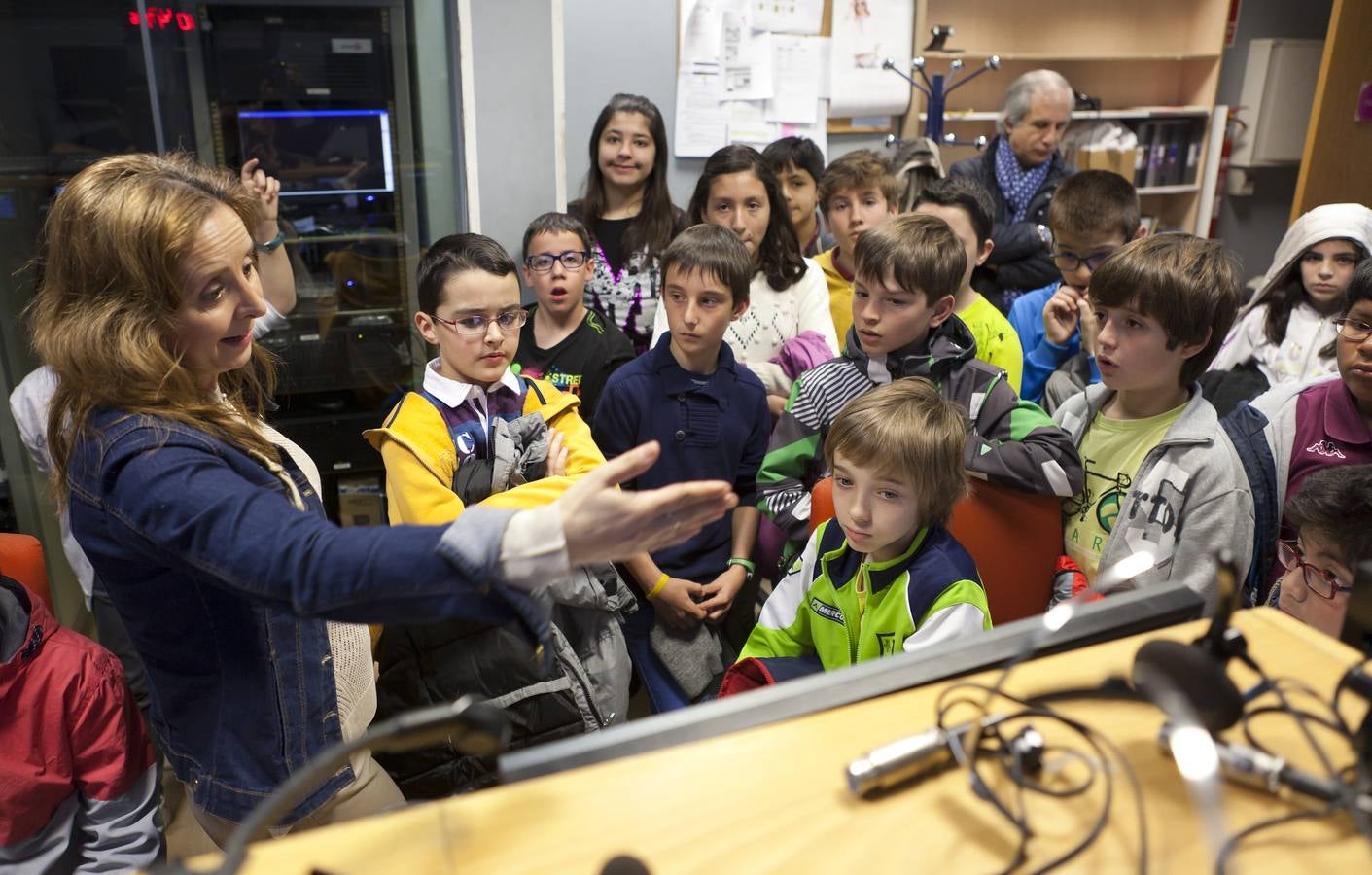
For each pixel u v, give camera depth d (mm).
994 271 2920
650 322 2658
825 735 544
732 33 3459
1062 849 459
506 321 1656
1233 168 4688
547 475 1592
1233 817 472
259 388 1251
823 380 1727
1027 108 3176
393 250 2502
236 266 941
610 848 463
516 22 2404
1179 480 1366
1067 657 617
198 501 793
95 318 876
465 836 470
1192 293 1298
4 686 1354
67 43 2098
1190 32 4395
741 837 469
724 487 711
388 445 1571
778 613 1394
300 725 1051
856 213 2471
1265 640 622
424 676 1364
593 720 1417
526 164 2551
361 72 2332
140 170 921
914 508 1180
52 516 2342
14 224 2164
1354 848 450
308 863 450
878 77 3758
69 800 1440
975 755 521
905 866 452
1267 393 1705
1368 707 518
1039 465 1373
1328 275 2066
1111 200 2125
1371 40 3209
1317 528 1163
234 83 2242
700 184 2434
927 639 1154
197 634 990
